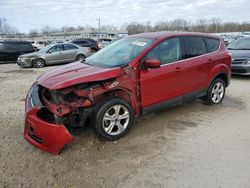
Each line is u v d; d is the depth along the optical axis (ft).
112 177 10.36
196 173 10.56
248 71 28.25
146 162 11.43
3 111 18.03
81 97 12.35
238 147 12.73
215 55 18.45
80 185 9.87
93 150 12.46
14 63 55.88
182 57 16.28
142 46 14.82
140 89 14.06
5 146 12.83
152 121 16.08
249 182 9.95
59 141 11.50
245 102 20.39
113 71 12.97
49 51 48.01
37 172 10.69
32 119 11.94
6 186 9.80
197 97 17.94
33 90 13.61
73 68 14.20
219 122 16.05
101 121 12.76
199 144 13.08
